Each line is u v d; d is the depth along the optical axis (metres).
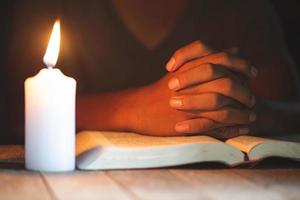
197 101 0.77
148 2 1.13
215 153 0.67
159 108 0.83
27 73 1.04
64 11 1.11
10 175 0.63
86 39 1.12
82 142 0.73
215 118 0.78
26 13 1.08
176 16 1.14
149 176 0.63
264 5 1.19
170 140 0.70
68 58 1.10
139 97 0.88
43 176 0.62
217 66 0.79
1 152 0.77
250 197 0.56
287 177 0.64
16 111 0.99
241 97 0.79
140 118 0.84
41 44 1.06
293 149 0.71
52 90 0.64
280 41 1.17
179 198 0.55
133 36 1.14
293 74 1.14
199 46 0.80
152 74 1.13
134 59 1.13
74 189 0.57
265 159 0.73
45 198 0.54
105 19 1.13
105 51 1.13
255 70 0.82
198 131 0.78
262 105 0.93
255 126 0.90
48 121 0.64
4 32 1.11
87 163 0.65
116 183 0.60
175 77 0.79
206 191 0.57
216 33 1.16
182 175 0.64
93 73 1.12
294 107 0.99
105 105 0.91
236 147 0.70
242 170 0.68
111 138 0.71
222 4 1.17
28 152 0.65
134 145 0.66
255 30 1.16
